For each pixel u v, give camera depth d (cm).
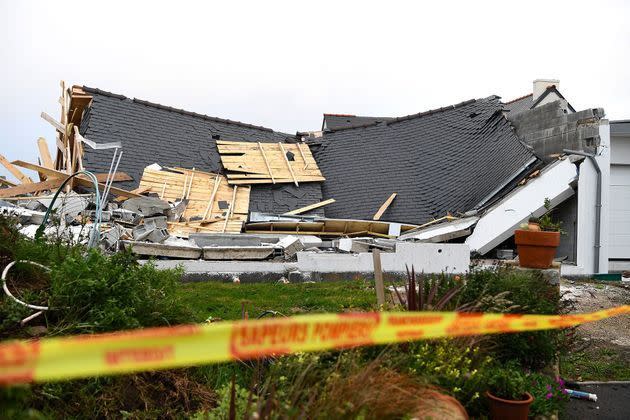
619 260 2131
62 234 646
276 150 2323
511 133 2075
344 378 352
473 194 1986
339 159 2366
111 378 407
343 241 1628
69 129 2109
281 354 412
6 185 1997
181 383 445
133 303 470
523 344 522
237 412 368
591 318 442
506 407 411
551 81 2756
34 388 360
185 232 1752
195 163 2139
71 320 433
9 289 477
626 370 675
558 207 1856
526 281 602
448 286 604
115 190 1767
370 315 298
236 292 1106
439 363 417
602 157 1744
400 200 2094
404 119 2466
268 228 1927
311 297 1064
